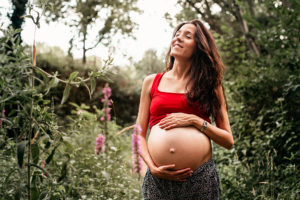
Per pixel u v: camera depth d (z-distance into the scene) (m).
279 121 4.06
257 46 6.29
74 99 5.79
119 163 2.84
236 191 2.98
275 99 4.36
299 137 3.73
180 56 1.91
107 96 1.78
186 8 8.88
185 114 1.78
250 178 3.21
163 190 1.73
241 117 4.45
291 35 4.36
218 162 3.71
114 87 9.21
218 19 9.30
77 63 7.20
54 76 1.35
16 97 1.29
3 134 1.48
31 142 1.35
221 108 1.92
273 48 4.82
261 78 4.49
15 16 3.84
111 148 2.65
